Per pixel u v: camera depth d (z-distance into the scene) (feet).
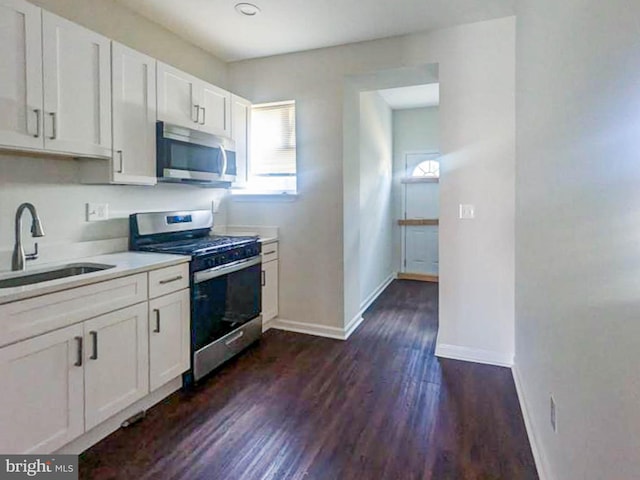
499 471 5.89
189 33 10.14
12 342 5.09
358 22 9.52
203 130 9.85
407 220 20.31
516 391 8.31
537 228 6.39
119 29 8.74
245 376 9.04
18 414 5.18
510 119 9.29
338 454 6.28
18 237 6.68
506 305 9.56
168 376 7.77
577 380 4.06
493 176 9.49
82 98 6.93
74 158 7.66
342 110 11.09
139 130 8.10
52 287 5.54
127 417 7.09
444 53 9.80
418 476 5.79
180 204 10.80
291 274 12.00
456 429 6.96
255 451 6.35
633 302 2.72
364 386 8.57
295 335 11.71
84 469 5.87
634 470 2.67
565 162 4.63
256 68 11.91
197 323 8.49
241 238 10.73
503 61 9.28
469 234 9.77
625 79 2.88
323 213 11.51
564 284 4.62
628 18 2.81
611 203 3.16
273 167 12.09
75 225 7.97
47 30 6.32
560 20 4.88
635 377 2.66
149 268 7.25
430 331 12.17
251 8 8.87
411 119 20.08
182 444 6.50
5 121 5.82
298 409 7.63
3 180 6.78
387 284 19.07
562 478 4.67
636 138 2.68
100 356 6.33
